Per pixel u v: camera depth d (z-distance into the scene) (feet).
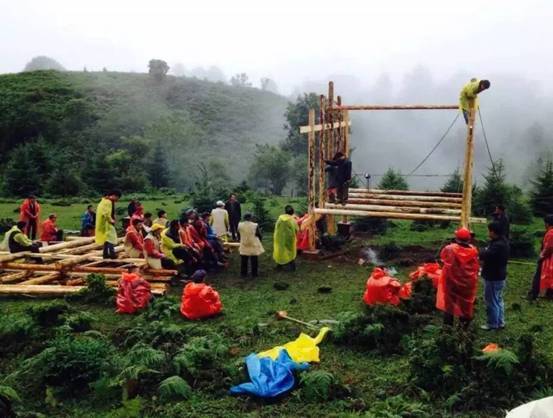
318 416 22.54
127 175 116.06
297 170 144.36
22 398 24.34
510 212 68.74
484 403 22.94
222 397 24.17
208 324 33.45
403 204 55.36
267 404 23.65
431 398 23.57
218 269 47.32
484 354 24.23
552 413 12.38
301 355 27.66
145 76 285.43
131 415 22.40
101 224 46.09
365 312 31.32
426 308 34.35
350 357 28.30
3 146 181.27
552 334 31.22
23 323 29.94
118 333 31.12
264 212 66.49
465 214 46.85
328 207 54.44
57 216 78.64
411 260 48.73
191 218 46.03
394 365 27.12
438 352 24.58
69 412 23.29
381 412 21.90
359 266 47.96
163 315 34.06
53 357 25.16
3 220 68.64
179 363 25.79
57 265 42.37
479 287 41.06
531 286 41.29
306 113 169.68
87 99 226.17
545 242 37.55
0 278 41.09
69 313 33.68
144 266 43.01
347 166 53.42
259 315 35.01
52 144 176.45
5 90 218.79
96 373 25.03
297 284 42.50
